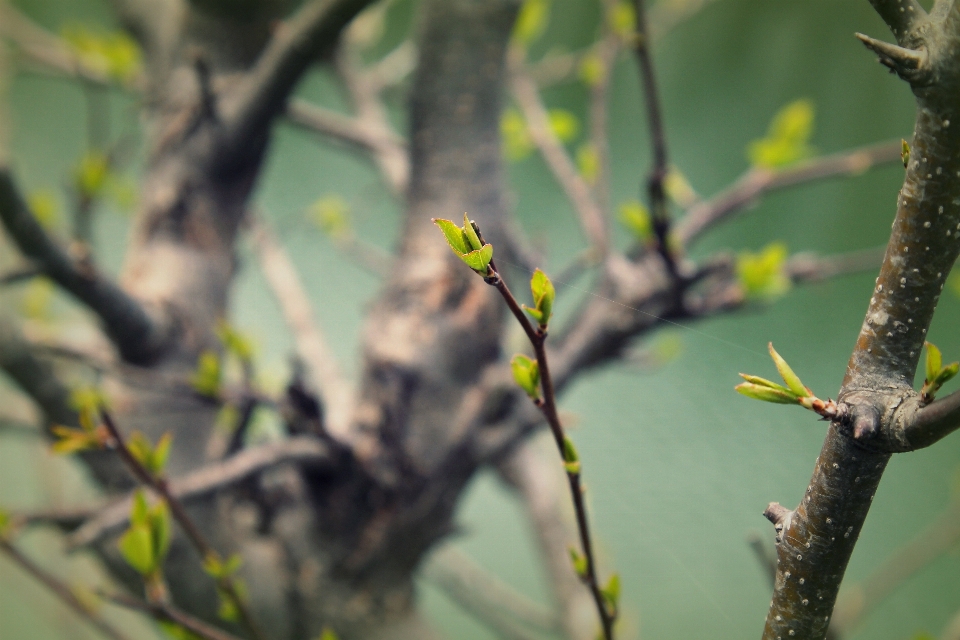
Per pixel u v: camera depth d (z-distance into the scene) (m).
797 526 1.33
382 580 2.01
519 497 3.17
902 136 3.87
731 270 1.97
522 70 2.54
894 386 1.30
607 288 1.99
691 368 1.55
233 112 2.13
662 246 1.74
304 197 4.50
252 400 1.78
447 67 1.97
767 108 4.36
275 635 1.98
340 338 3.72
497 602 2.94
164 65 2.38
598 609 1.39
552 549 3.04
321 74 4.96
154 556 1.43
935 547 1.93
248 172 2.28
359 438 1.92
